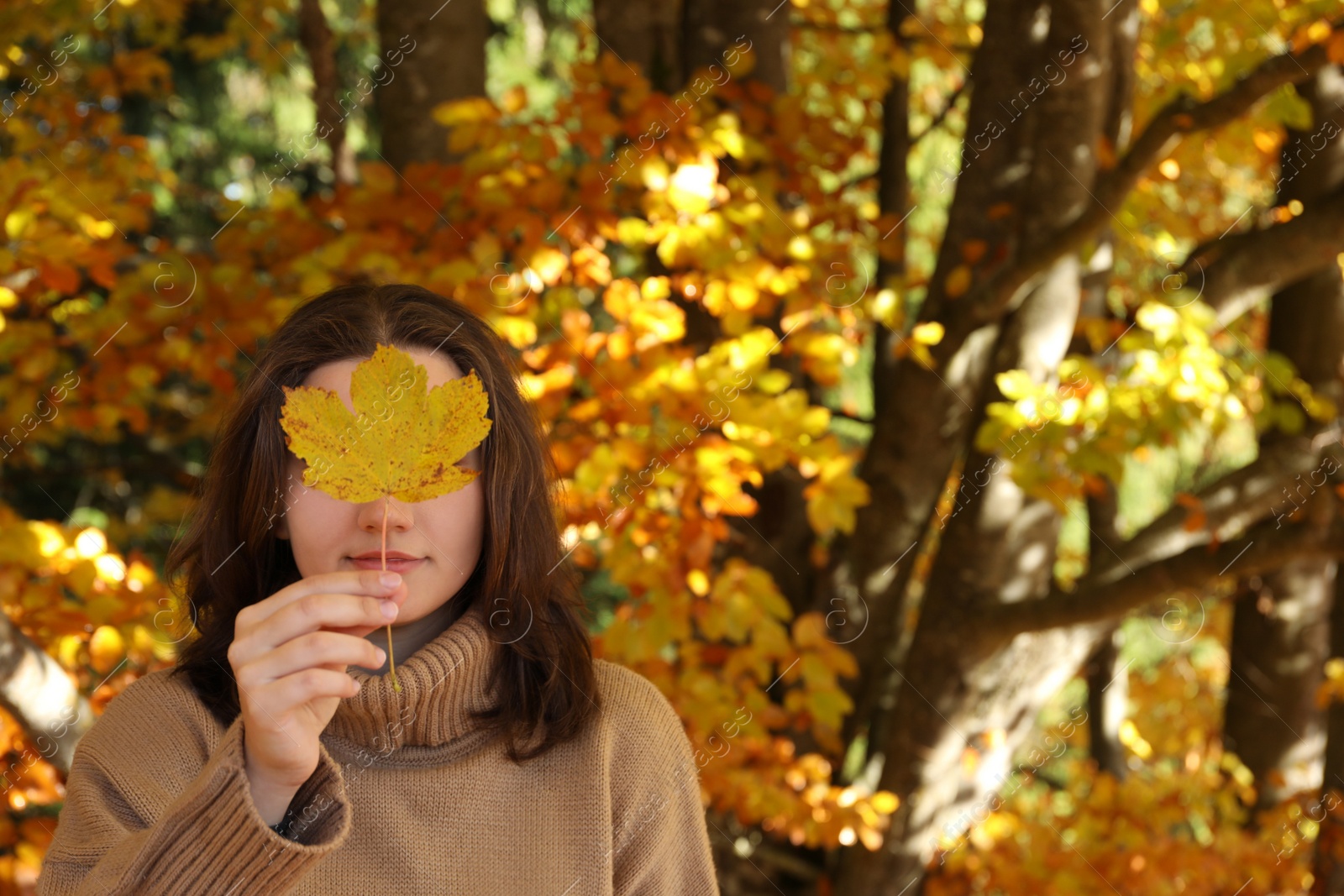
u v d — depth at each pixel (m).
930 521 3.55
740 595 2.72
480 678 1.18
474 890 1.16
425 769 1.18
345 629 0.92
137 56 4.12
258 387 1.17
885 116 4.31
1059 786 4.91
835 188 3.68
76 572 2.33
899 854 3.42
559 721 1.23
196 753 1.14
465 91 3.33
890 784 3.44
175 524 5.50
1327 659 4.64
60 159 3.00
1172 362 2.82
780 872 3.71
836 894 3.53
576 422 2.75
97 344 3.02
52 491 6.46
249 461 1.18
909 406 3.34
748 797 2.95
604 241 2.80
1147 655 7.36
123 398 3.13
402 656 1.20
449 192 2.85
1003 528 3.29
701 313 3.28
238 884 0.88
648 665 2.74
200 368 2.99
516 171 2.77
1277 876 3.79
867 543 3.50
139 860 0.88
